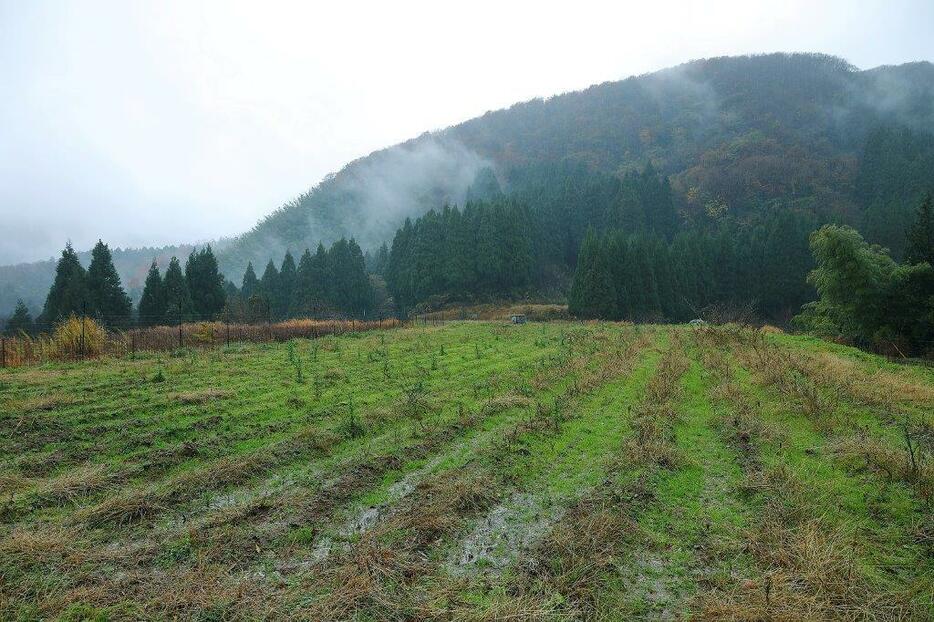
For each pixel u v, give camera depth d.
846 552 4.75
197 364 14.38
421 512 5.56
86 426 8.27
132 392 10.55
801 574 4.40
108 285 35.38
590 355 16.95
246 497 6.11
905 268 23.25
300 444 7.74
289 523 5.38
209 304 42.34
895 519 5.45
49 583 4.25
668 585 4.40
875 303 23.95
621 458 7.27
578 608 4.05
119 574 4.45
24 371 12.78
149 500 5.75
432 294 56.84
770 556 4.71
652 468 6.91
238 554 4.77
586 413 9.90
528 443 7.98
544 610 3.99
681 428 9.02
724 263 59.72
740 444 8.02
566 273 69.44
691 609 4.07
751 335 20.55
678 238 65.38
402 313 57.00
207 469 6.68
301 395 10.81
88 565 4.52
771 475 6.53
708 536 5.20
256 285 58.56
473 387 12.14
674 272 54.59
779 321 55.19
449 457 7.54
